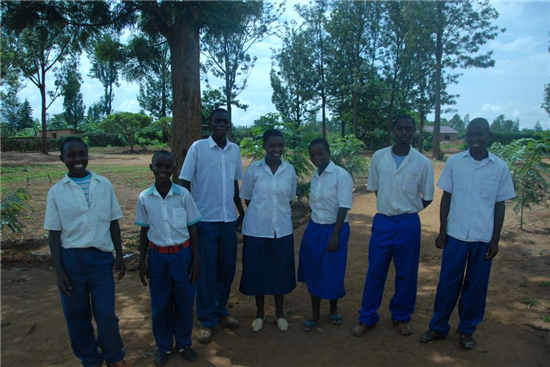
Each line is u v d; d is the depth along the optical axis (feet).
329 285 11.79
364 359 10.49
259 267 11.86
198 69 19.61
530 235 21.84
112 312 9.50
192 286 10.67
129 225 26.14
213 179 11.69
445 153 114.32
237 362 10.44
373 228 11.99
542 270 16.57
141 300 14.48
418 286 15.35
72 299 9.26
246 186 12.14
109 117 111.55
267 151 11.76
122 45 22.41
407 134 11.27
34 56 84.74
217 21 18.38
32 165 69.62
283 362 10.41
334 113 130.52
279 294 11.99
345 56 112.47
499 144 26.32
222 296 12.29
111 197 9.79
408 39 79.66
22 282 16.38
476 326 12.02
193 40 19.22
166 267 10.34
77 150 9.21
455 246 10.72
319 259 12.00
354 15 104.01
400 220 11.55
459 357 10.50
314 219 12.23
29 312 13.56
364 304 11.88
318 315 12.34
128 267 17.61
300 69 119.85
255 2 19.22
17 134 146.51
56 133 153.89
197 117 19.70
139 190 40.78
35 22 18.22
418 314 13.06
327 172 11.94
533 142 22.68
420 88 100.58
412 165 11.32
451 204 11.04
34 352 11.00
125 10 19.01
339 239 11.82
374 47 111.34
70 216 9.04
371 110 122.93
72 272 9.12
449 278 10.81
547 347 10.91
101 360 10.03
